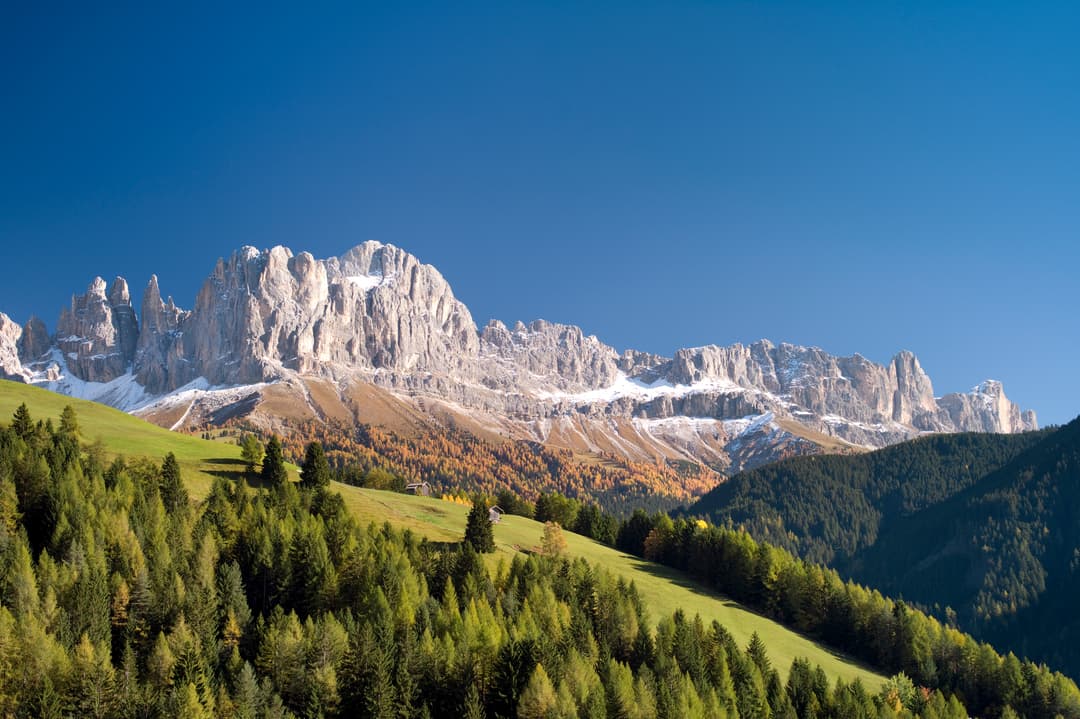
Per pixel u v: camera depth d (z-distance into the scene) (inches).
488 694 3380.9
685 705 3452.3
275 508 4633.4
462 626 3634.4
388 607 3639.3
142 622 3225.9
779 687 4163.4
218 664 3110.2
